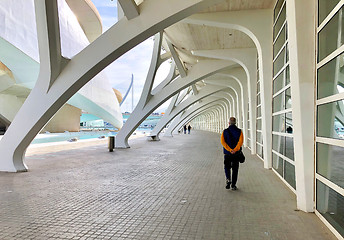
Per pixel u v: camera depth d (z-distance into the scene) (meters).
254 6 8.86
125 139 15.96
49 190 5.98
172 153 13.40
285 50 6.86
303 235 3.54
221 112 44.91
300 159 4.48
